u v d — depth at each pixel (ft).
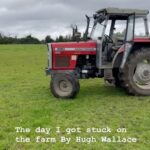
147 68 35.91
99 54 35.40
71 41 37.37
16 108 30.86
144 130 23.85
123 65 35.04
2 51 140.05
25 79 52.26
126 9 35.86
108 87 41.73
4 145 21.15
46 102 33.04
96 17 37.09
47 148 20.70
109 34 36.81
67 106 31.22
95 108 30.48
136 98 34.73
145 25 36.17
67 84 34.37
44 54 120.67
